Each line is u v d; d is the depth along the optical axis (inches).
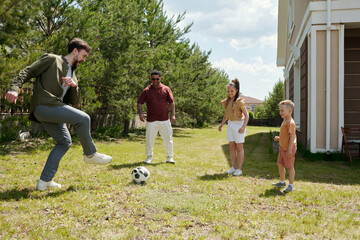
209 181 164.1
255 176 182.2
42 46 276.2
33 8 269.1
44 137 353.7
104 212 108.3
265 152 324.5
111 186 145.6
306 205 125.0
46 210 109.1
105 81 396.5
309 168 215.0
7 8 244.1
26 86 285.4
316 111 272.1
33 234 87.5
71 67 136.3
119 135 480.4
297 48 406.9
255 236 91.4
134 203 120.0
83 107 332.5
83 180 157.8
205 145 395.2
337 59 267.9
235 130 188.2
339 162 247.6
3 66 227.3
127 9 398.9
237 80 191.3
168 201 124.6
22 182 149.5
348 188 155.3
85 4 339.3
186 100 605.6
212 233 93.5
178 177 172.9
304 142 319.6
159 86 220.7
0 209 106.3
